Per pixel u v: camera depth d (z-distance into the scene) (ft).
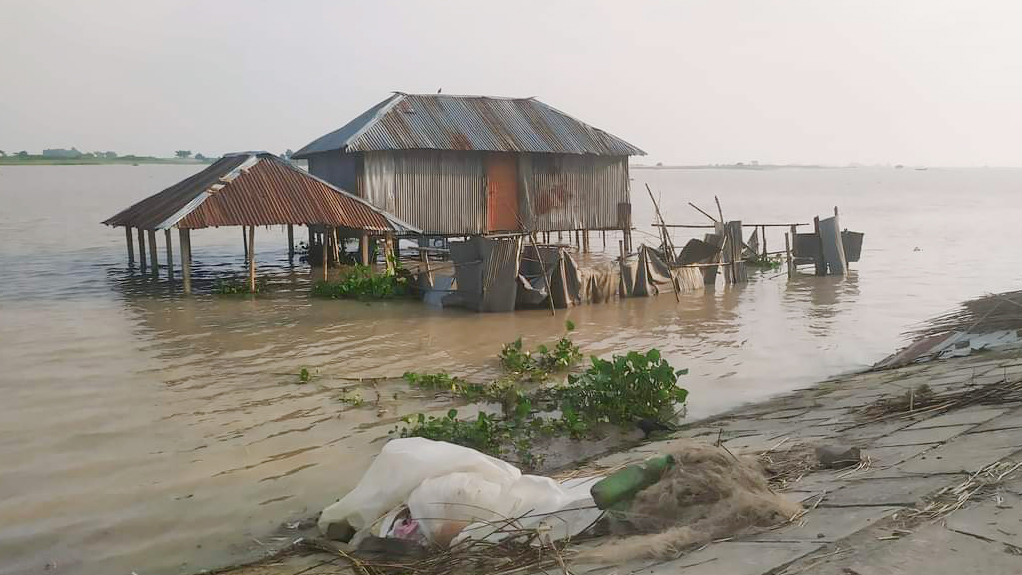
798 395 38.81
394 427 34.73
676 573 14.61
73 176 624.18
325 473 29.25
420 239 96.27
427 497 20.36
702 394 40.11
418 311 65.36
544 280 67.56
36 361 47.03
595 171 102.63
